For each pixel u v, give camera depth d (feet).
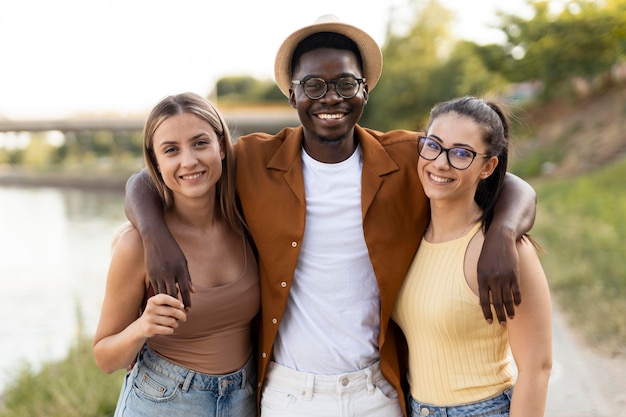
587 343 16.84
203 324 7.34
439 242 7.35
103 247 66.23
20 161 262.47
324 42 7.96
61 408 15.07
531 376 6.55
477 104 6.90
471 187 7.01
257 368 8.12
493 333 6.84
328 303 7.75
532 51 60.29
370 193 7.89
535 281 6.54
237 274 7.66
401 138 8.46
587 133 72.74
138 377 7.49
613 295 20.85
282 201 7.93
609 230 30.45
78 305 25.18
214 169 7.22
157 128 7.07
